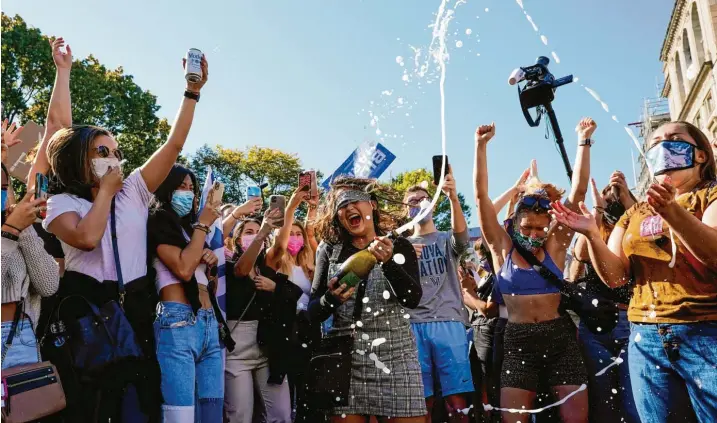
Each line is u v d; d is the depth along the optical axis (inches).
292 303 161.0
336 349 118.7
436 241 176.6
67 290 101.9
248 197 179.2
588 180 141.6
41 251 97.6
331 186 133.6
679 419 97.9
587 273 155.9
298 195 171.8
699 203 99.9
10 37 709.9
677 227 88.5
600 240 106.5
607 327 136.5
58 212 104.7
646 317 101.0
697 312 95.0
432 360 167.5
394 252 118.5
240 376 153.3
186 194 129.6
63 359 96.9
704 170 103.9
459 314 171.6
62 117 137.9
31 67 729.6
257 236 157.2
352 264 113.0
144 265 111.5
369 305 119.7
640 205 109.5
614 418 145.9
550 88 142.9
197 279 126.5
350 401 116.3
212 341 125.1
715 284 93.8
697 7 971.3
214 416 122.3
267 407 158.1
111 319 100.1
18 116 744.3
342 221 125.1
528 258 138.6
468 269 217.8
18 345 94.7
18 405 87.6
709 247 88.0
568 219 107.7
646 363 101.3
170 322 117.0
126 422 101.4
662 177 103.8
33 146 152.5
